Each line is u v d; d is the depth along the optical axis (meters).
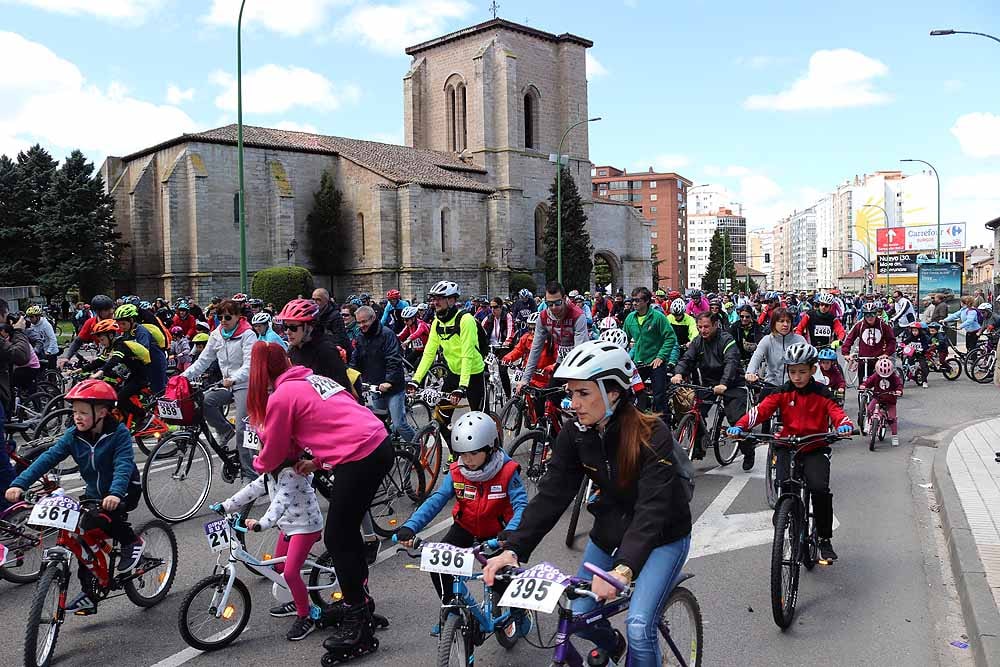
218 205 46.75
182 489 8.26
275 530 6.45
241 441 8.46
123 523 5.42
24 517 6.29
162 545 5.91
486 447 4.65
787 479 5.94
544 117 63.56
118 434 5.45
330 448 4.84
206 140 46.06
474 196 54.00
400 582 6.23
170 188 44.94
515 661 4.79
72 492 9.01
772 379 9.59
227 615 5.10
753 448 10.00
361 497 4.83
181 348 19.16
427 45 63.19
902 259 63.53
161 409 8.14
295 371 5.05
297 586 5.09
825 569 6.54
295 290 42.94
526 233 61.38
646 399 10.31
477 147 59.91
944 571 6.48
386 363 8.65
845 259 179.75
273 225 48.56
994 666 4.39
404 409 8.77
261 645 5.12
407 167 53.69
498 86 59.56
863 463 10.51
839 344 13.30
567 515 8.07
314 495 5.23
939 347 20.00
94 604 5.27
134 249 47.03
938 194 47.28
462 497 4.82
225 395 8.68
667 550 3.55
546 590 3.19
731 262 132.25
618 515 3.68
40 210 47.28
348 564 4.84
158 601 5.87
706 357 10.26
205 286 45.59
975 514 7.41
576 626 3.41
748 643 5.08
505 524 4.84
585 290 59.59
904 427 13.23
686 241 146.38
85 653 5.00
